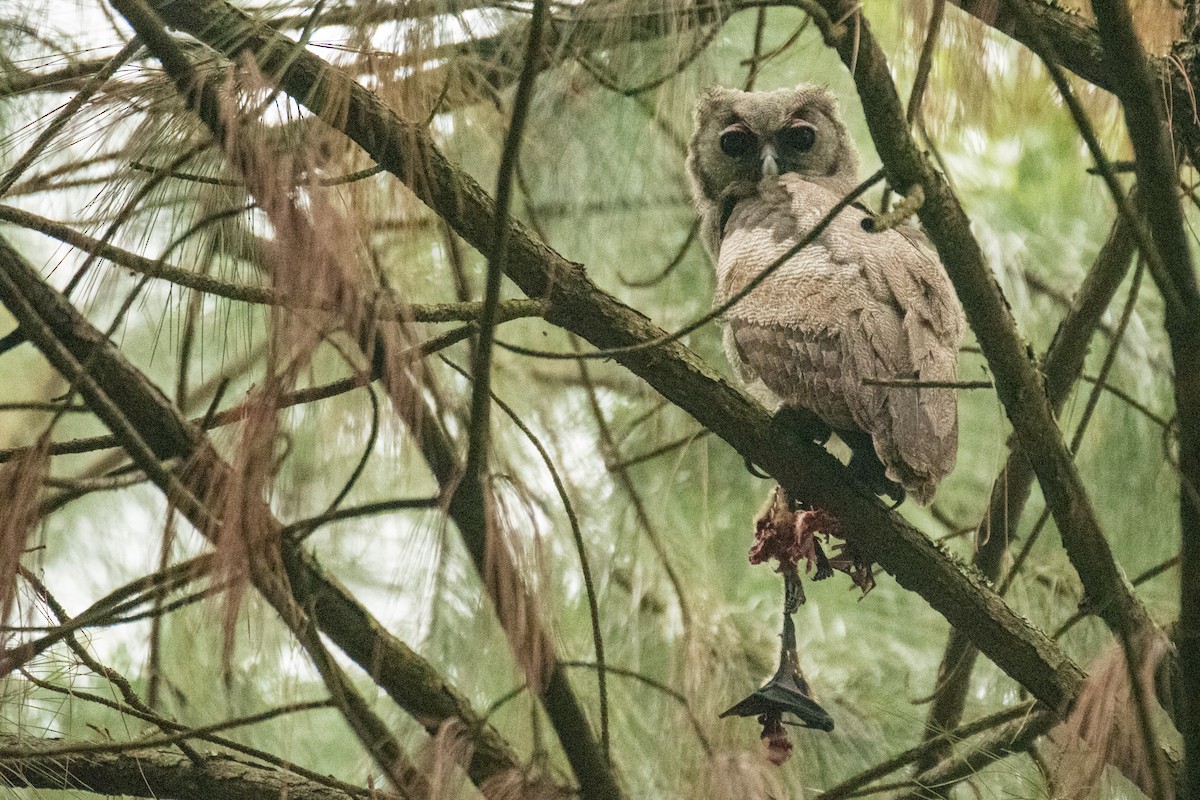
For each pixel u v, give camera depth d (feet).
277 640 20.42
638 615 26.71
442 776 20.58
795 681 23.61
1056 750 23.98
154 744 20.22
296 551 20.17
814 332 23.80
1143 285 30.37
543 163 26.91
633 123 27.35
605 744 22.02
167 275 19.69
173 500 18.94
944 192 20.48
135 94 21.30
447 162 21.98
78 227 21.01
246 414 18.54
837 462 23.94
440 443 21.13
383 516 25.00
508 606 19.86
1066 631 25.49
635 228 29.91
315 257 18.52
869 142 33.78
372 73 21.12
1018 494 27.48
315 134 20.71
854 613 29.94
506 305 22.00
